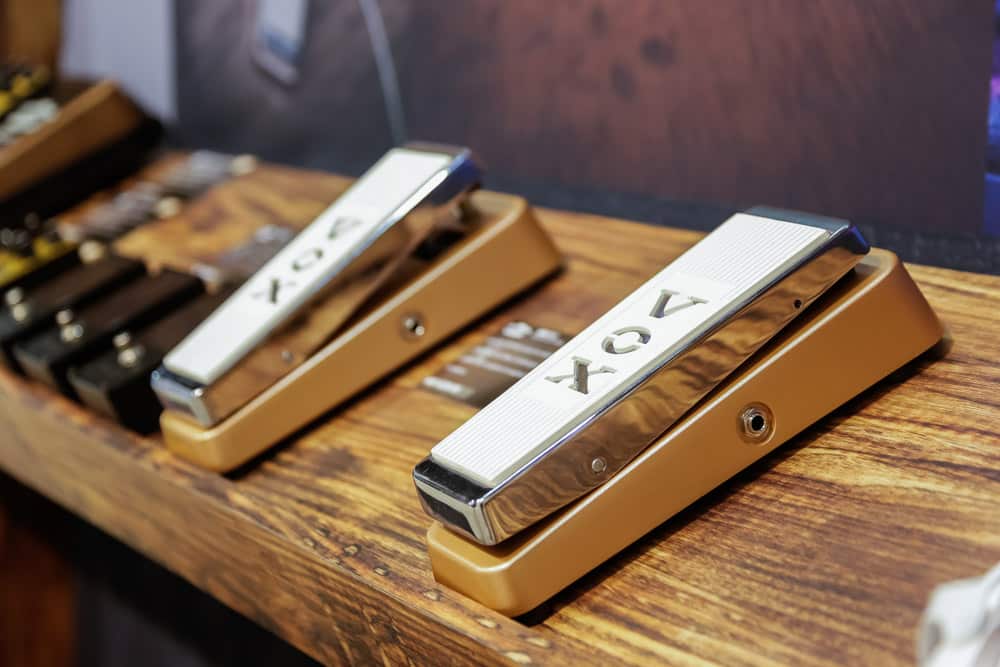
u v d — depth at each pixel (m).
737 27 0.88
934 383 0.63
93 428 0.92
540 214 1.01
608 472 0.60
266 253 1.09
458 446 0.62
